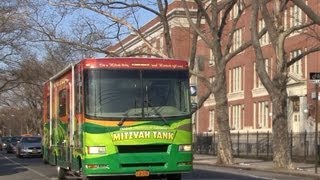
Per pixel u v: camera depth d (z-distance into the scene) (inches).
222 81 1219.2
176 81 566.9
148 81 557.9
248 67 2041.1
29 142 1584.6
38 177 840.9
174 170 553.3
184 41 2417.6
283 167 1019.9
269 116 1846.7
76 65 602.9
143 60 562.3
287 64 1050.7
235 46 2086.6
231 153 1224.2
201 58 1835.6
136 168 546.0
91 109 545.0
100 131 540.4
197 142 1966.0
